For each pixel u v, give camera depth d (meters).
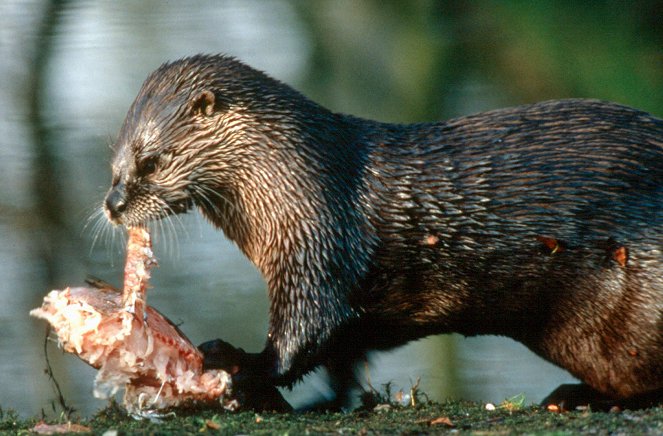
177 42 26.11
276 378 10.80
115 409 9.71
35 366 16.11
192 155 10.94
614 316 10.91
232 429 8.52
